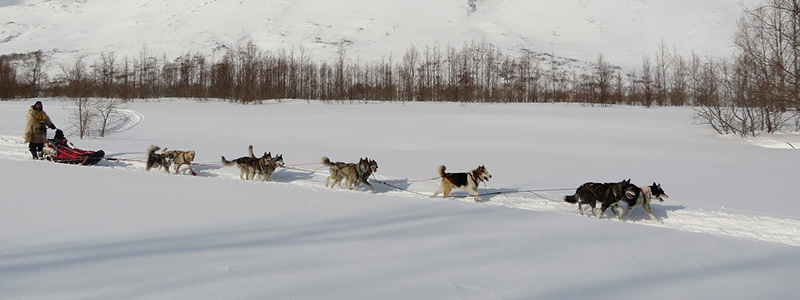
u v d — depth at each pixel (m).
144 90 60.75
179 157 10.91
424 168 12.06
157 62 98.81
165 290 3.26
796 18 19.31
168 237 4.71
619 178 10.97
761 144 19.31
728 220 7.35
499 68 77.38
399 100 56.88
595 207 7.69
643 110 40.44
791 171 11.95
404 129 23.95
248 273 3.69
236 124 26.17
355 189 9.58
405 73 63.25
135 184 7.95
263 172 10.22
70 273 3.56
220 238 4.74
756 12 23.59
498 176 11.12
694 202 8.51
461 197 8.94
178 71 81.31
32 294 3.12
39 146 12.64
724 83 23.86
